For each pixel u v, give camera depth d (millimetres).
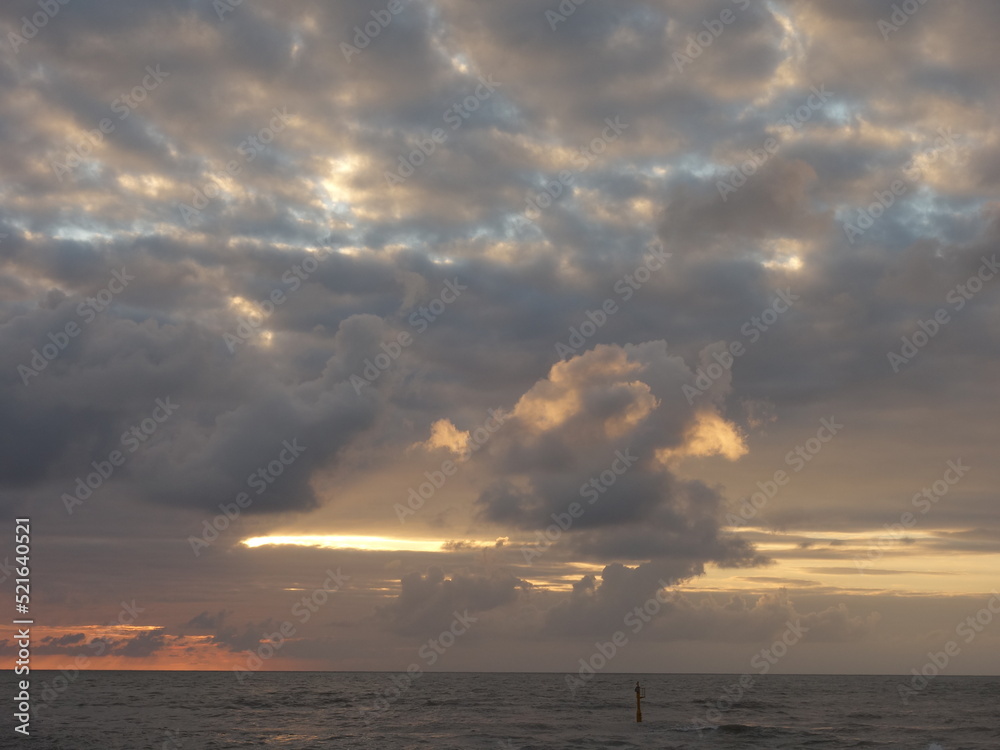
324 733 73625
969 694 167375
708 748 63594
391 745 64188
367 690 165000
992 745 67188
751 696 149375
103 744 63844
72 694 136000
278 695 140625
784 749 63219
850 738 72062
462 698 134750
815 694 162250
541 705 116312
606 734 74000
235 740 67250
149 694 139250
